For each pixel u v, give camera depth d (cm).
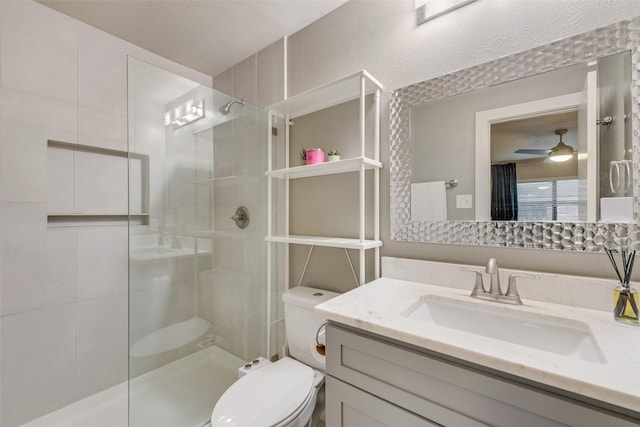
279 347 173
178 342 155
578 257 89
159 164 145
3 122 130
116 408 159
